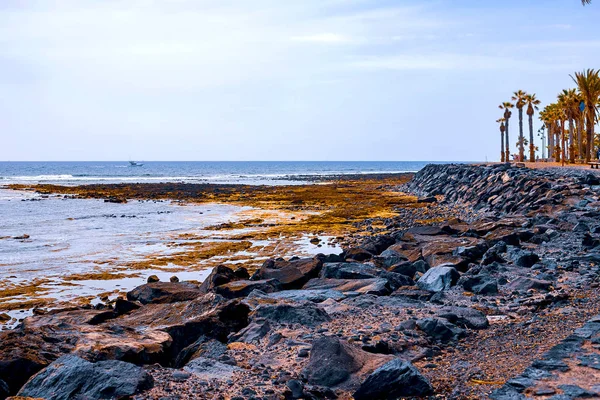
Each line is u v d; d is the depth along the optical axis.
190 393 7.76
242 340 10.80
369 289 15.01
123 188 88.19
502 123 103.62
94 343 9.70
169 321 13.05
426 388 7.63
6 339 9.50
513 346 9.40
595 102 68.31
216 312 12.05
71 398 7.58
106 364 8.30
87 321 13.41
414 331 10.56
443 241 22.50
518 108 89.00
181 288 16.92
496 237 21.48
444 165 80.62
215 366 8.97
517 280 14.55
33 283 22.33
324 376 8.41
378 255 23.23
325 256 20.11
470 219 40.50
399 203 57.28
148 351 9.73
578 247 19.02
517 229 23.28
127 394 7.55
